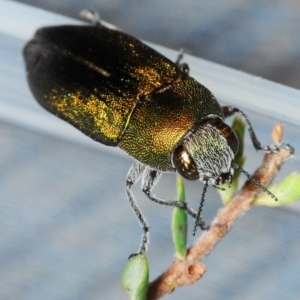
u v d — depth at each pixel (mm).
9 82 89
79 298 88
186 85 82
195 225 78
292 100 84
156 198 83
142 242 83
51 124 90
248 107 85
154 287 71
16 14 87
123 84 81
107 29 83
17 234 89
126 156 90
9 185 90
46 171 90
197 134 80
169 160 81
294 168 83
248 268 87
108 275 89
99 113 81
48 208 90
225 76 85
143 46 83
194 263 71
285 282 87
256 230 87
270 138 85
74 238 89
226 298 87
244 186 72
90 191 90
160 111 81
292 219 87
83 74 82
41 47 83
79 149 91
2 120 91
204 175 79
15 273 89
